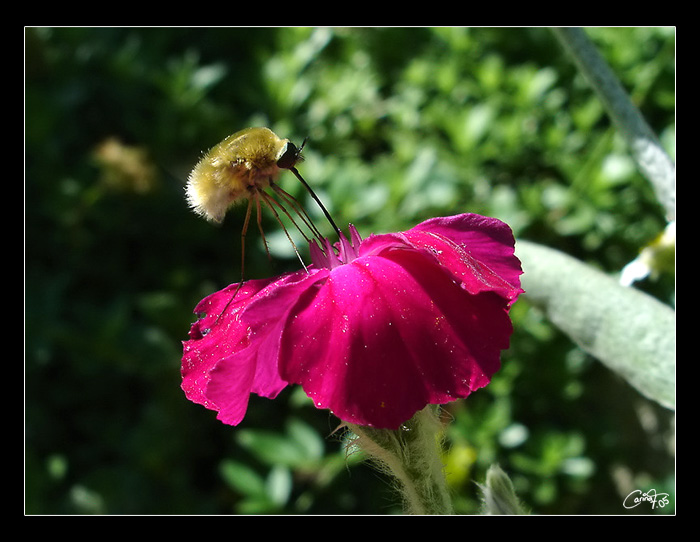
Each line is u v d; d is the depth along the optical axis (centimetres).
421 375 8
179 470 20
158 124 24
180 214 23
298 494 19
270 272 21
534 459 18
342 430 9
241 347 8
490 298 8
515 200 21
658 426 19
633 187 20
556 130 21
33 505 19
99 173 23
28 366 20
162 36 27
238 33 27
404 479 9
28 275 22
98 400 21
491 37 24
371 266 8
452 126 21
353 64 25
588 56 11
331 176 20
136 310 22
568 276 11
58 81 25
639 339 10
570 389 19
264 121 23
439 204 20
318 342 8
